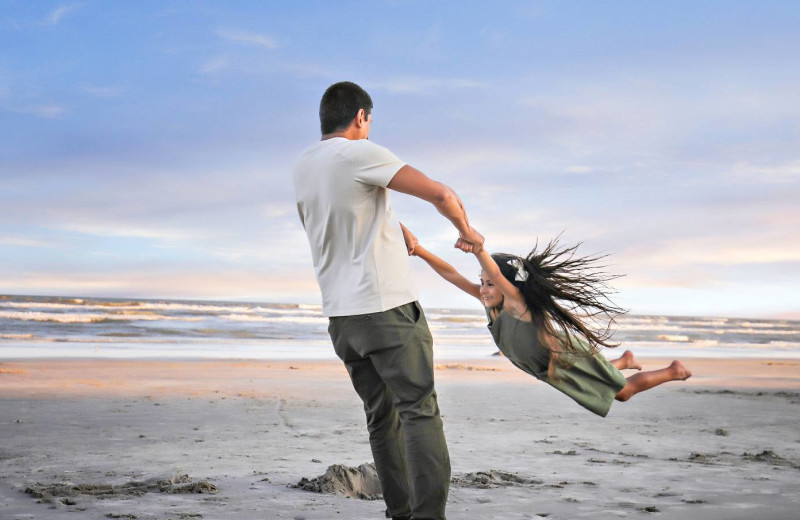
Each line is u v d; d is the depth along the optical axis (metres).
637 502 3.80
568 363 3.49
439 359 18.52
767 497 3.95
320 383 11.21
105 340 23.50
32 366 12.53
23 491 3.88
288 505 3.64
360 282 2.77
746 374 15.70
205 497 3.80
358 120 2.98
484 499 3.84
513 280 3.55
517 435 6.44
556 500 3.84
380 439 3.05
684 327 63.59
